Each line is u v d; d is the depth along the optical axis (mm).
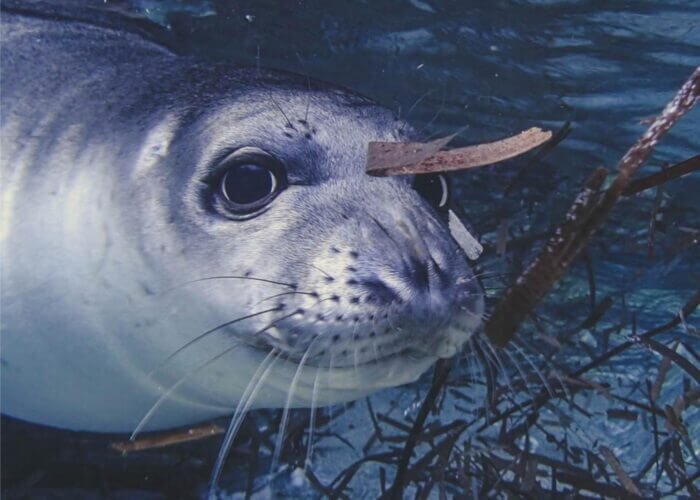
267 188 650
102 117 704
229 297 639
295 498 792
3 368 720
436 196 701
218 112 679
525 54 1113
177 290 655
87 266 674
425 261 612
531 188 1135
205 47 1078
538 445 870
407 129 702
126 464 787
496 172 1132
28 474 762
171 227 655
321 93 707
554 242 526
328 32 1080
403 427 800
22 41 772
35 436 780
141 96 714
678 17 1033
